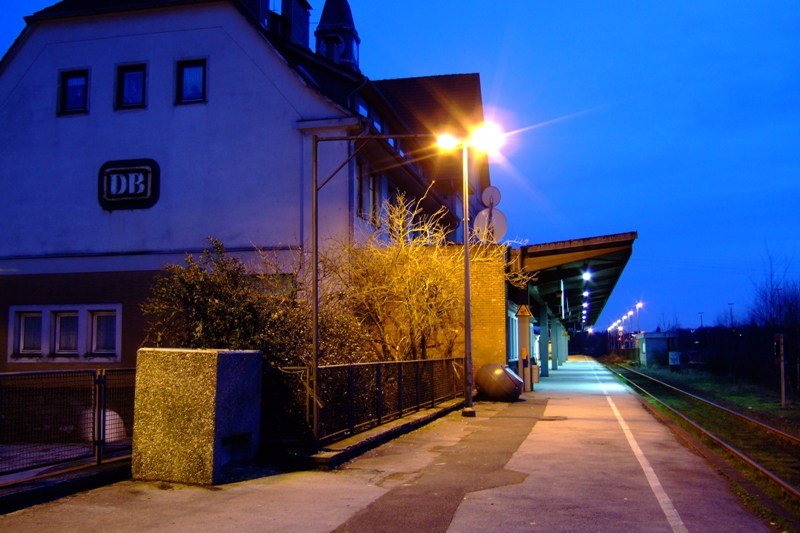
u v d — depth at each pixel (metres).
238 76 22.70
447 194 38.53
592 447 12.73
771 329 38.91
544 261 27.08
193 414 9.27
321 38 32.94
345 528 7.04
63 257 23.00
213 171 22.50
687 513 7.74
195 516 7.49
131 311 22.38
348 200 21.69
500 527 7.11
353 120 21.69
